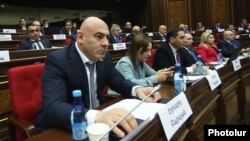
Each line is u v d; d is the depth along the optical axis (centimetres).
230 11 1166
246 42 767
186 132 138
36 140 111
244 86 282
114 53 500
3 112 280
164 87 199
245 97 282
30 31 513
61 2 1194
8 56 297
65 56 154
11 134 161
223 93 217
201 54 417
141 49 240
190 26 1160
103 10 1369
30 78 174
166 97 164
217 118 206
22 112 166
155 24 1180
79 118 111
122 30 988
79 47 157
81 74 155
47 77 146
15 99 165
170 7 1166
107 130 94
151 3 1180
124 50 518
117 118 106
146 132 98
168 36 319
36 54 335
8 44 555
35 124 149
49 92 138
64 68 150
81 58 157
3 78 289
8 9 1267
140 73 247
